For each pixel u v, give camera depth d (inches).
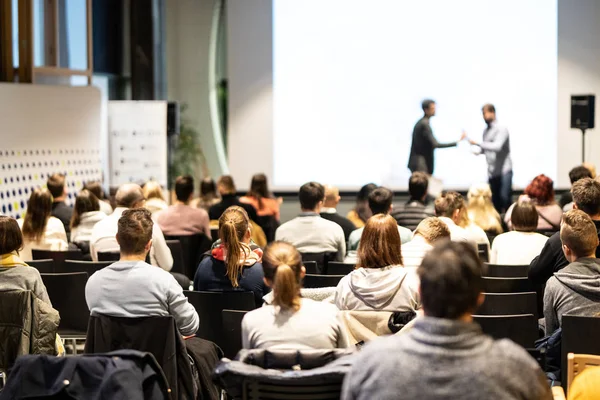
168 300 172.2
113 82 555.5
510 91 536.4
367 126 549.3
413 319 160.9
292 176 560.7
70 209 320.5
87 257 282.2
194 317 175.5
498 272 233.8
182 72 623.2
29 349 177.8
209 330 200.2
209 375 176.6
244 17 557.0
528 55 533.6
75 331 225.5
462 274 95.6
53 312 180.7
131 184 268.7
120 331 167.0
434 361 93.7
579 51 533.0
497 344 95.7
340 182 554.9
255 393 136.2
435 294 95.5
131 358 141.3
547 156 538.6
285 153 560.4
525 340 171.8
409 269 171.9
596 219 223.8
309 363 136.7
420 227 207.0
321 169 557.6
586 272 178.7
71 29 460.8
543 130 537.0
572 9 531.2
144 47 547.8
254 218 364.5
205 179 404.8
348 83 548.7
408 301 168.6
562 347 165.0
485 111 483.5
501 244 247.8
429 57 539.2
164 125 497.0
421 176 310.5
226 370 132.7
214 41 621.3
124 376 138.5
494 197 484.7
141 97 549.3
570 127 494.0
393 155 546.9
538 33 532.1
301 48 553.0
